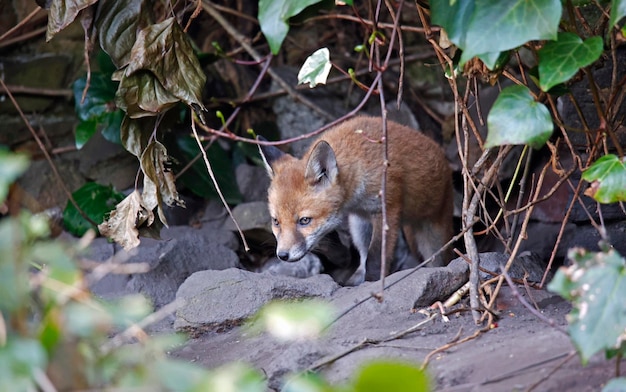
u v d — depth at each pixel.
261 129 16.09
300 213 11.73
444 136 15.36
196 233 13.48
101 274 5.02
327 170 11.71
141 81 9.67
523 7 6.15
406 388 4.02
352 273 13.05
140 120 10.15
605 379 5.59
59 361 4.30
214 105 15.97
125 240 10.08
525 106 6.39
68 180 14.79
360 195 11.87
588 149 8.84
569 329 5.28
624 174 6.51
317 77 8.23
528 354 6.34
